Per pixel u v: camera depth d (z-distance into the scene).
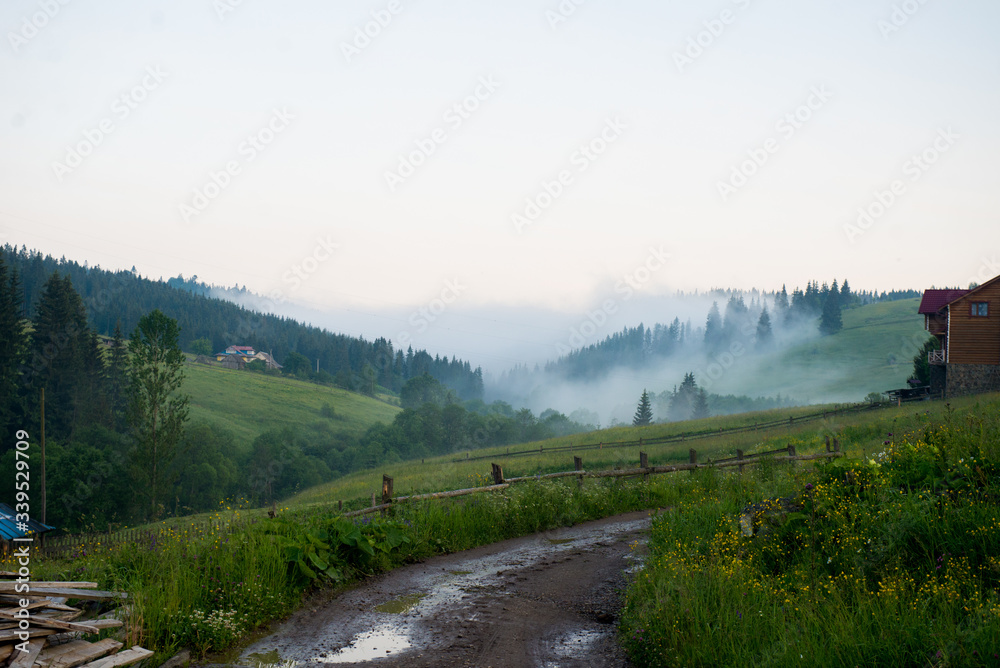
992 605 4.79
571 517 13.66
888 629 4.80
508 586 8.91
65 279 80.00
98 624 5.48
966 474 7.41
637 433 51.47
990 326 41.50
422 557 10.53
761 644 5.29
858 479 8.09
